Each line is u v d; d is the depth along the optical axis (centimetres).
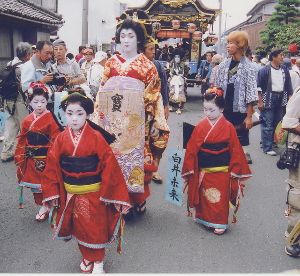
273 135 775
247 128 581
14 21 1405
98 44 2797
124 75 430
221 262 378
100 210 340
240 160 426
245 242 419
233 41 561
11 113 669
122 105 428
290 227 387
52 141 453
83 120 335
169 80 1263
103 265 368
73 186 337
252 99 569
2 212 482
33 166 452
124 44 430
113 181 338
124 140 432
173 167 469
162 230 442
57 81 566
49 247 402
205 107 423
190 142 434
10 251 391
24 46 659
